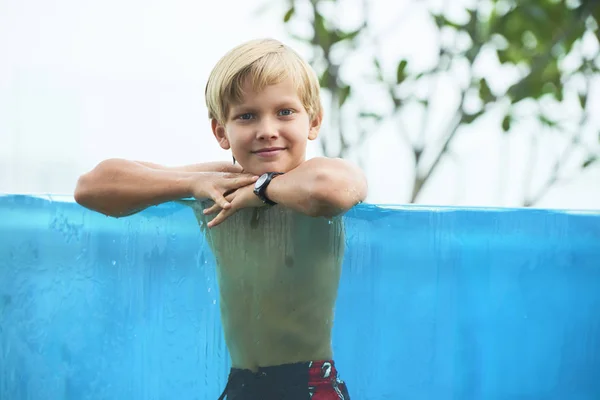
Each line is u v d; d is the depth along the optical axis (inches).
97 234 114.4
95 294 114.6
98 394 114.3
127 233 113.7
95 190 112.3
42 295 116.1
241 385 111.5
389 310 110.8
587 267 115.3
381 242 110.4
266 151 107.3
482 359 113.0
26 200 116.2
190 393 112.4
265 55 108.7
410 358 111.3
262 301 110.5
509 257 113.3
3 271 117.1
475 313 112.6
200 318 112.2
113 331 114.1
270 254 109.7
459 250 112.2
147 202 111.6
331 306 110.1
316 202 99.1
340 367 110.5
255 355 111.3
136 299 113.6
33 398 116.0
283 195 101.5
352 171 102.6
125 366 113.8
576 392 115.3
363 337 110.5
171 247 112.6
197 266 112.0
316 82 114.0
